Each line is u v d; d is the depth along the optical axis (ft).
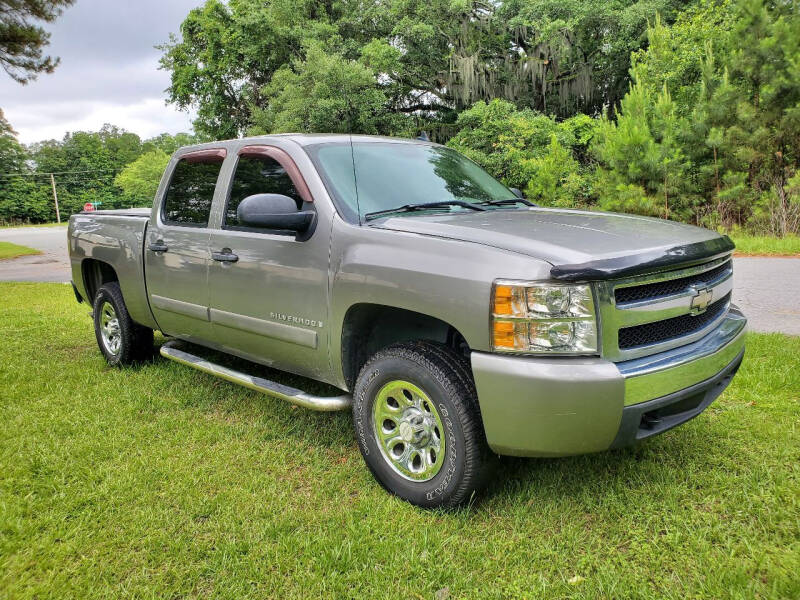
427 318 9.38
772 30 43.16
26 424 12.28
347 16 87.66
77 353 18.30
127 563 7.73
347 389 10.28
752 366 13.82
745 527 8.00
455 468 8.30
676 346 8.33
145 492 9.47
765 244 38.99
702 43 58.29
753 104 45.68
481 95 88.79
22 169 275.18
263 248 10.92
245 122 104.32
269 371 15.48
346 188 10.41
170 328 14.21
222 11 94.79
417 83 92.17
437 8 84.89
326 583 7.20
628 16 79.71
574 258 7.52
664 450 10.27
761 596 6.73
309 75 77.00
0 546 8.06
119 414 12.84
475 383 7.82
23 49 46.26
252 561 7.66
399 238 8.96
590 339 7.43
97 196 296.51
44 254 67.72
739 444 10.38
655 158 46.16
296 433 11.76
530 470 9.84
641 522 8.32
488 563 7.50
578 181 60.29
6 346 19.13
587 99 89.97
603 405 7.30
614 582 6.98
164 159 245.04
